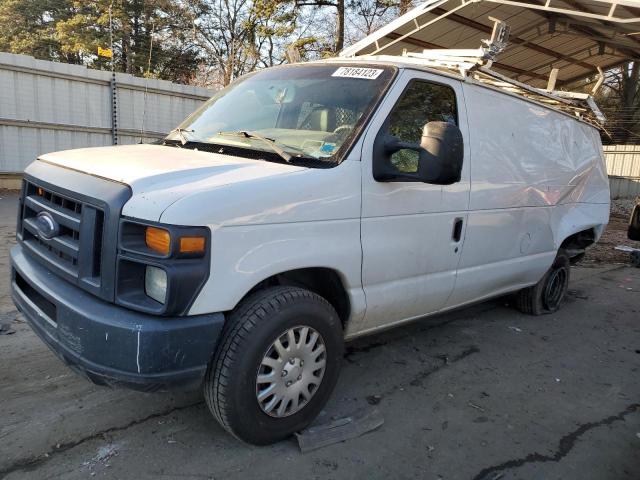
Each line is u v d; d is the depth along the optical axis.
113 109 14.59
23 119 13.22
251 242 2.65
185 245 2.41
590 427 3.55
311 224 2.91
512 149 4.57
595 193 6.23
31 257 3.15
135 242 2.49
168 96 15.59
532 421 3.57
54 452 2.88
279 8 26.30
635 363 4.72
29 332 4.42
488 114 4.30
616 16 7.16
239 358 2.70
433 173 3.06
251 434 2.87
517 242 4.74
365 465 2.95
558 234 5.40
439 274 3.89
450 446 3.20
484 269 4.36
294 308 2.87
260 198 2.69
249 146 3.29
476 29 8.75
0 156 13.10
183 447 2.99
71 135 14.09
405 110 3.52
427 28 8.43
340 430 3.19
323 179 2.98
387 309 3.54
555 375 4.34
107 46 30.27
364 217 3.21
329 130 3.32
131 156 3.13
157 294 2.48
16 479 2.65
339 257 3.09
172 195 2.48
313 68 3.90
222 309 2.59
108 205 2.51
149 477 2.73
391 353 4.53
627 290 7.31
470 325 5.41
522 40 9.08
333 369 3.18
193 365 2.54
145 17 33.25
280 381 2.91
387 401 3.69
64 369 3.81
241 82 4.23
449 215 3.84
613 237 12.13
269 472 2.83
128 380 2.45
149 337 2.40
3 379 3.62
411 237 3.55
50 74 13.39
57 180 2.91
